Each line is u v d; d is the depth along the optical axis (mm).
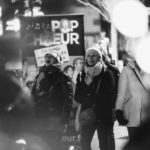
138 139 2469
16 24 9328
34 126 6090
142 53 3854
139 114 7309
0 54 4723
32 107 5078
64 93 8531
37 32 8938
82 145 8203
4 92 4477
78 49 8898
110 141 8242
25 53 8898
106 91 8086
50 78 8547
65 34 8922
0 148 4727
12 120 4844
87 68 8180
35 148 5203
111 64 9289
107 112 8117
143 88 7297
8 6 9891
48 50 8906
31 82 8836
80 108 8156
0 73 4500
